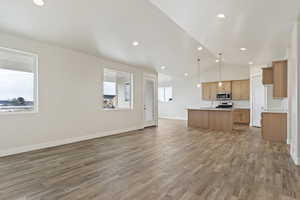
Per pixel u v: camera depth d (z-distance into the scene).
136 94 7.20
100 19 3.67
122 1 3.24
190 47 6.00
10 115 3.74
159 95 11.98
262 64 7.45
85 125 5.23
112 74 6.63
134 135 5.93
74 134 4.94
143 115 7.52
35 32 3.80
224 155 3.73
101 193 2.20
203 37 4.07
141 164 3.20
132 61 6.44
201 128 7.41
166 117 11.66
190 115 7.89
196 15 3.00
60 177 2.65
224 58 6.33
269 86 6.42
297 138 3.16
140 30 4.34
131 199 2.07
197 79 10.20
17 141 3.84
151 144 4.68
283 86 4.66
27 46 3.99
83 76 5.19
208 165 3.15
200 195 2.16
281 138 4.96
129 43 4.95
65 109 4.72
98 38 4.43
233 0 2.52
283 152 3.95
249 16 3.00
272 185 2.41
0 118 3.61
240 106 8.91
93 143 4.79
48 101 4.36
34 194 2.18
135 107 7.12
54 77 4.48
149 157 3.59
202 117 7.54
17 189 2.30
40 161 3.34
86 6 3.24
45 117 4.30
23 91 4.10
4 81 3.84
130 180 2.56
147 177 2.66
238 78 8.81
